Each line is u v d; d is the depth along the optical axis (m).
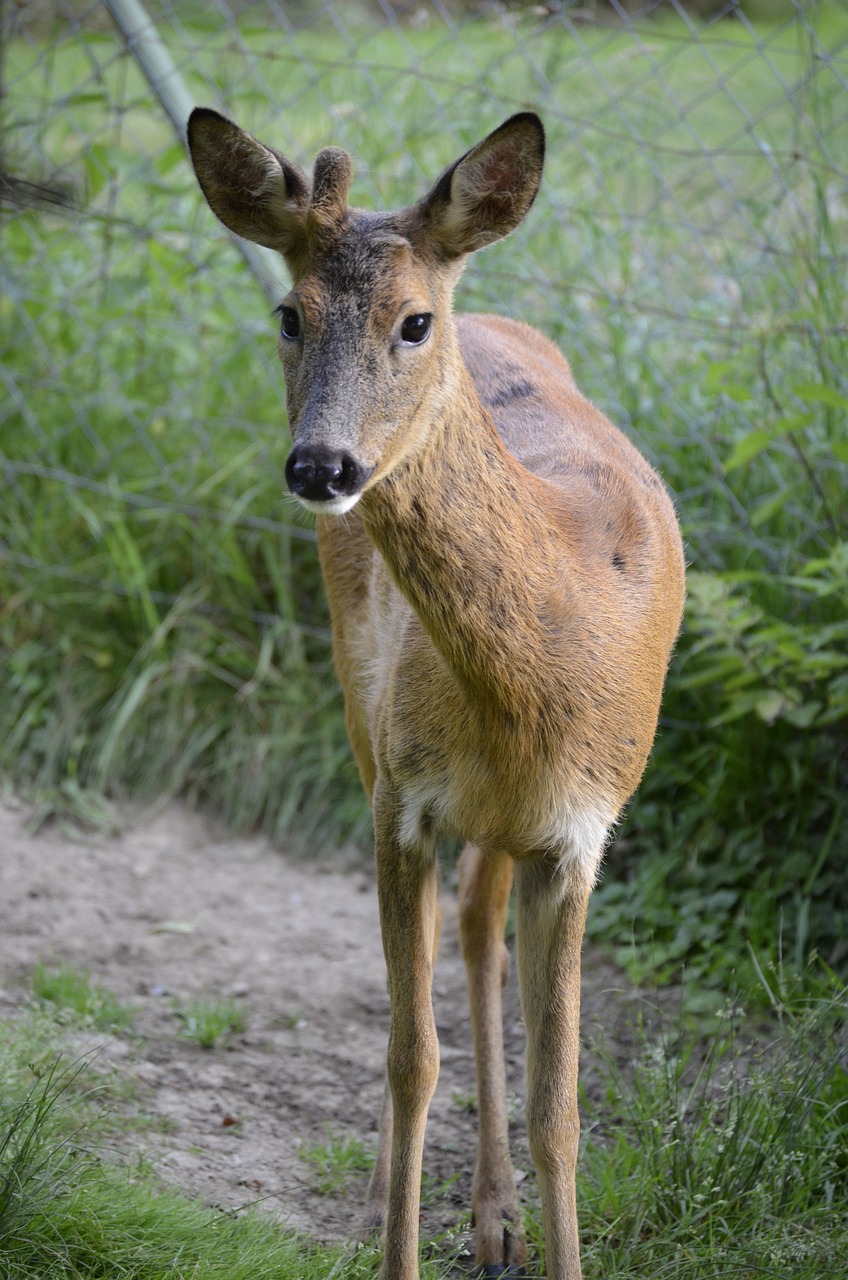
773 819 9.03
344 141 11.53
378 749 6.03
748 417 9.48
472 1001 6.91
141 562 11.03
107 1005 7.99
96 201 11.90
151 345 11.54
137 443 11.35
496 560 5.46
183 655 10.73
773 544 9.47
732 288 10.06
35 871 9.59
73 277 11.84
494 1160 6.61
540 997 5.91
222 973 8.72
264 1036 8.10
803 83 9.59
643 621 5.99
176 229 10.94
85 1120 6.74
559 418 7.05
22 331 11.71
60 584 11.07
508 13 11.40
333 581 7.24
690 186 13.06
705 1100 6.86
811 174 9.60
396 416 5.27
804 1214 6.29
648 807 9.36
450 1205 6.82
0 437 11.50
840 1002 7.09
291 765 10.43
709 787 9.12
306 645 10.86
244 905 9.52
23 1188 5.65
